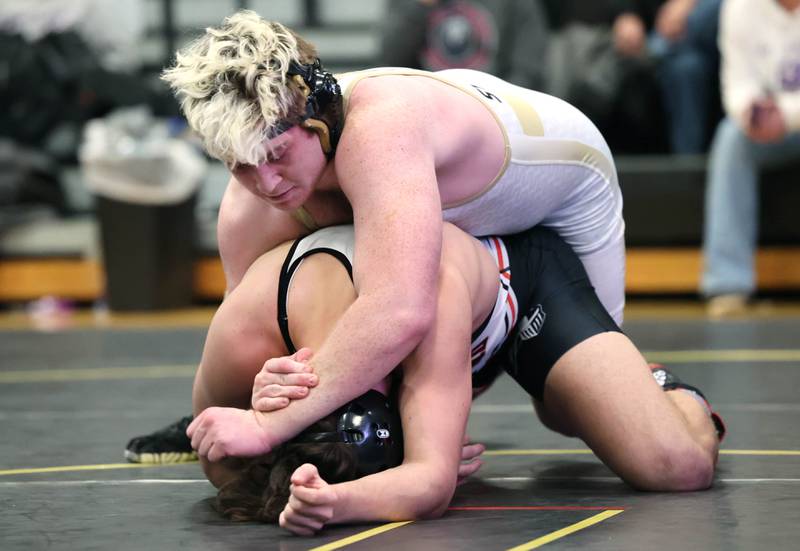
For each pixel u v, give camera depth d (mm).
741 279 7895
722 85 8797
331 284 2717
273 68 2555
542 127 3113
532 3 8562
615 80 8672
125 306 8953
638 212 8570
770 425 3951
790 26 7422
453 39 8422
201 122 2564
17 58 9492
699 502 2783
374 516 2527
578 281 3219
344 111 2711
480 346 3055
